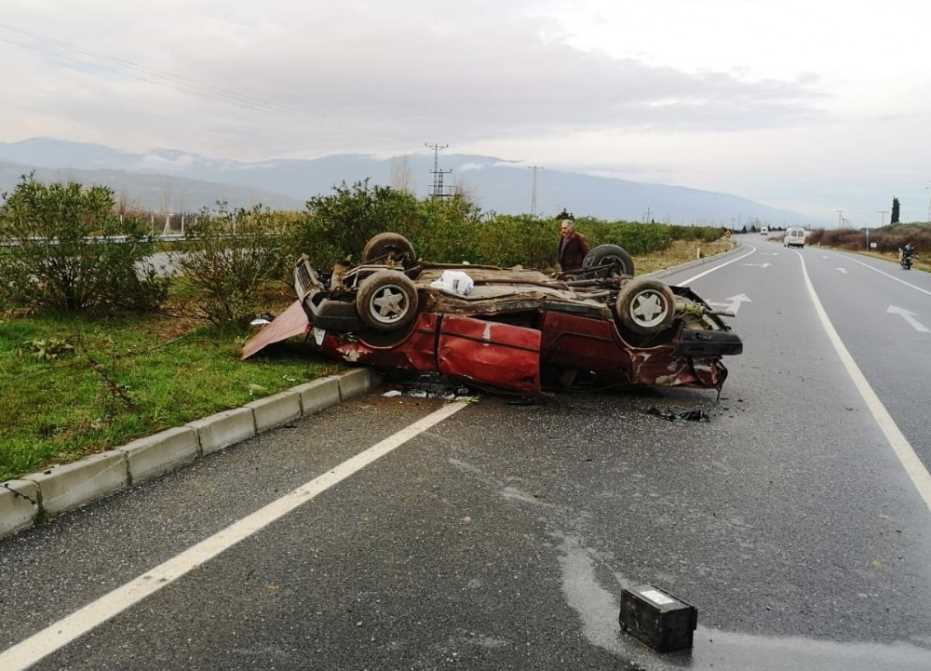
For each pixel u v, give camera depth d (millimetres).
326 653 2828
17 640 2838
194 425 5039
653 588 3148
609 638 3023
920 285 24406
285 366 7027
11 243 8711
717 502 4605
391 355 6871
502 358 6637
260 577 3398
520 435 5855
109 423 4910
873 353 10320
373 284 6613
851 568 3758
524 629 3057
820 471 5270
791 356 9930
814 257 47469
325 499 4355
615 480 4930
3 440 4492
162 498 4273
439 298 6871
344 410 6344
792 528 4242
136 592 3223
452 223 16016
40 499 3895
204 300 9922
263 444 5332
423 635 2977
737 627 3162
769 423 6543
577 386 7582
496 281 8250
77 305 9125
